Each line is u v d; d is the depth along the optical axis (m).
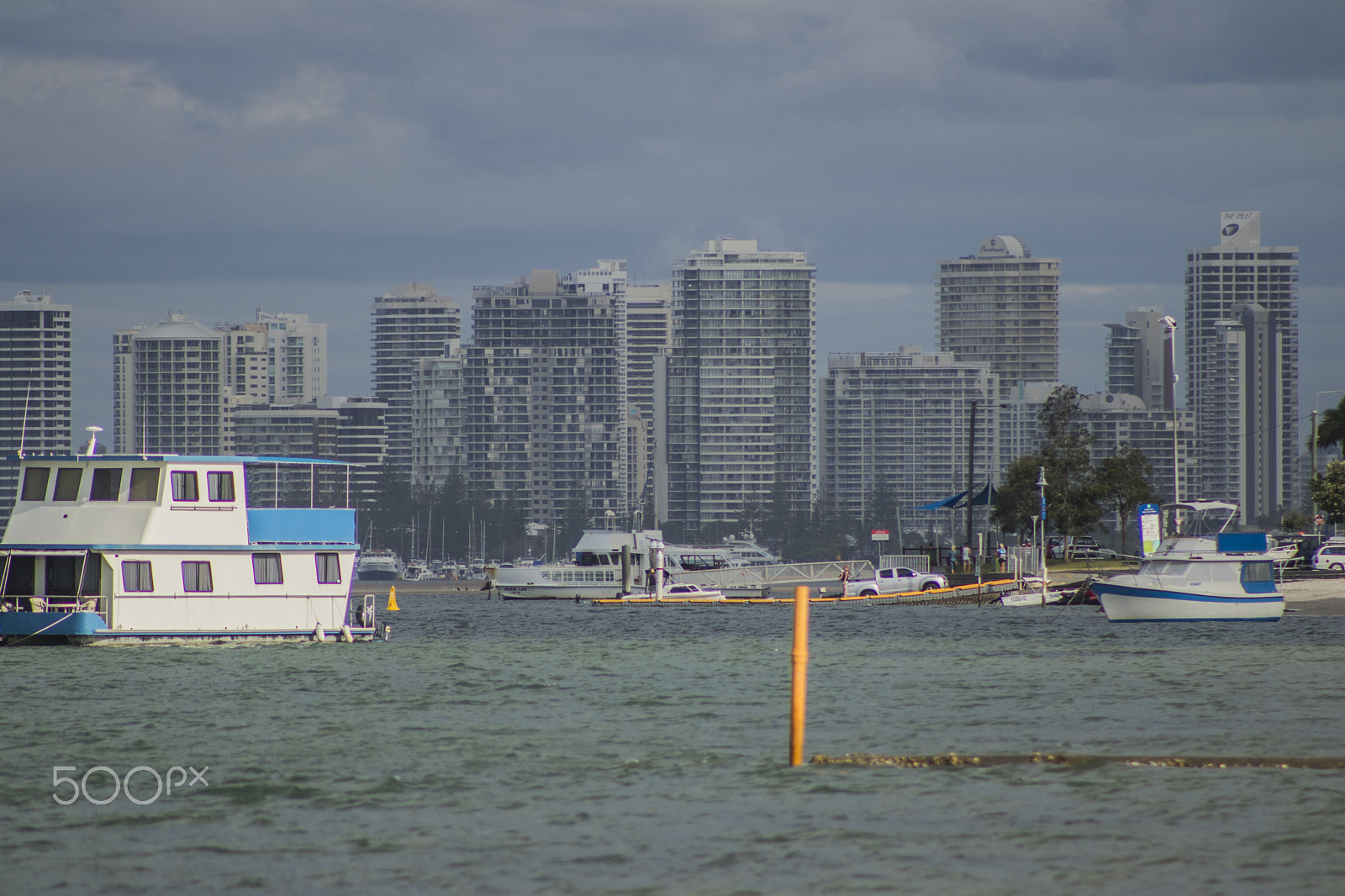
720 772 125.50
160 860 97.62
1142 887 89.25
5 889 91.00
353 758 134.50
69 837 103.94
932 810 108.94
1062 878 91.19
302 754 137.00
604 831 104.19
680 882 91.44
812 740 144.12
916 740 143.25
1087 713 161.25
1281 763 123.44
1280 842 98.69
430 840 102.38
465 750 138.88
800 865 94.75
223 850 100.06
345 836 103.62
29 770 129.25
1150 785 116.31
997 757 126.44
